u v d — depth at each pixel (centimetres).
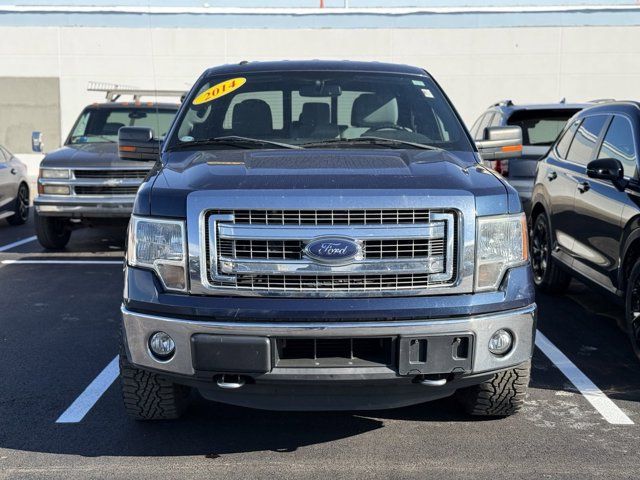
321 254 345
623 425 431
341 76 518
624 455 390
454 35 2080
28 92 2141
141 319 356
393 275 351
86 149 979
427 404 463
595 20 2059
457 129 484
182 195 357
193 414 446
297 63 538
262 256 349
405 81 520
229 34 2097
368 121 488
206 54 2108
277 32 2091
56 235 991
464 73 2092
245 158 411
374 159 405
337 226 347
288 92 503
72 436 414
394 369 348
